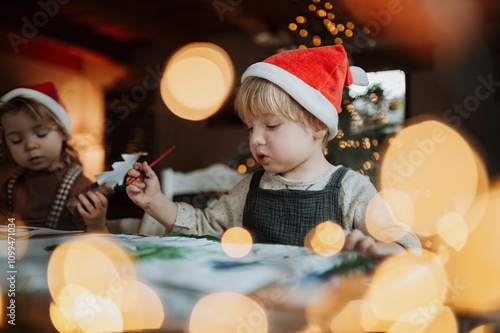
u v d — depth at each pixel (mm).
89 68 1731
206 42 1855
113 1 1591
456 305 377
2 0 1444
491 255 521
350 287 342
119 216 1090
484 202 863
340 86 723
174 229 785
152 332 330
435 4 1326
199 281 345
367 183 729
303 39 1059
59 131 1059
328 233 497
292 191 730
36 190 1024
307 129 698
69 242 488
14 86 1488
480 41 1446
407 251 447
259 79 693
